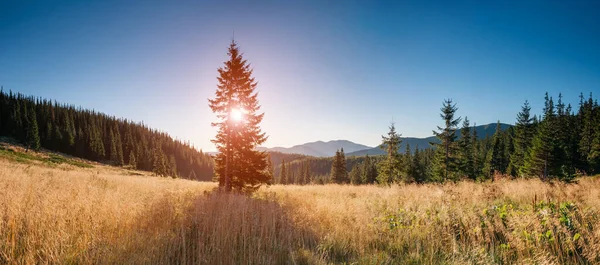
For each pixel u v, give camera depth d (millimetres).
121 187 10688
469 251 4438
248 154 13211
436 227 5488
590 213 5234
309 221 6203
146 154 92000
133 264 3689
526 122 44344
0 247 3654
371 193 13094
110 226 4840
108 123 109312
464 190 9602
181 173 119875
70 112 98688
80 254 3836
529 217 4844
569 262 3855
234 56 13688
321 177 95438
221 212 6039
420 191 11531
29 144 60656
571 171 26266
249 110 13633
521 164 41750
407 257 4465
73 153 74438
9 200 5270
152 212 5914
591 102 49719
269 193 13508
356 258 4477
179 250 4258
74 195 6480
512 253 4238
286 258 4398
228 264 3984
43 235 4145
